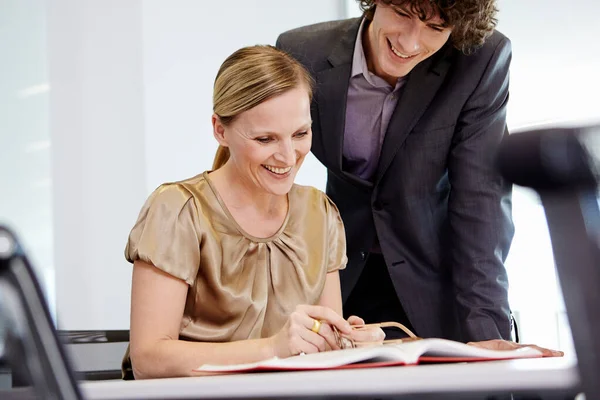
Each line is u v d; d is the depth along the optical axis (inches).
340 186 83.2
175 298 59.9
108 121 159.2
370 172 81.4
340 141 79.3
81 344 72.6
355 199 82.3
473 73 76.3
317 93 79.4
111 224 158.1
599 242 16.5
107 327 156.8
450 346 41.7
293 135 61.8
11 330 16.8
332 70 78.9
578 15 142.0
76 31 159.9
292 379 29.6
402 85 77.7
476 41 73.0
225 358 53.5
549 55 144.5
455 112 76.7
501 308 73.7
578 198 16.4
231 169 64.8
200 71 162.9
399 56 71.0
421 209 79.5
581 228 16.4
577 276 16.5
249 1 167.0
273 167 61.8
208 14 163.6
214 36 164.2
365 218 81.9
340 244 70.7
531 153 16.3
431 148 77.7
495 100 77.0
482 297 74.0
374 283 83.6
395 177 78.9
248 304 62.7
